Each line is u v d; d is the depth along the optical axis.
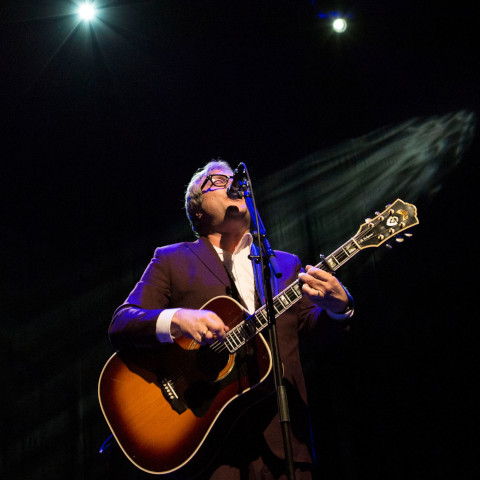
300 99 5.11
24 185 4.93
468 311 4.27
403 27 4.64
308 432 1.88
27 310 4.53
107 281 4.68
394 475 3.92
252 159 5.05
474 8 4.43
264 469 1.76
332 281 1.87
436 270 4.41
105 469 4.01
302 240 4.69
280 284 2.14
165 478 1.96
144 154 5.13
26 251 4.72
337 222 4.70
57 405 4.23
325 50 4.84
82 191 5.01
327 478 3.91
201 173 2.56
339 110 5.09
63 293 4.63
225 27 4.62
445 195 4.60
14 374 4.29
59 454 4.06
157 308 2.09
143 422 1.92
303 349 4.26
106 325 4.53
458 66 4.81
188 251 2.21
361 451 4.01
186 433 1.87
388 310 4.37
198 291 2.08
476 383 4.09
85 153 5.09
